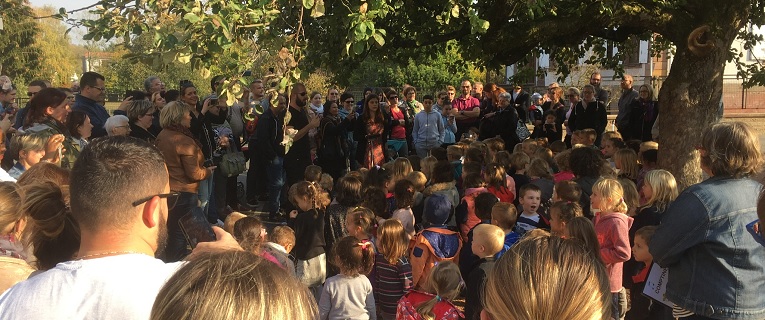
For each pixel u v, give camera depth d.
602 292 1.41
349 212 5.09
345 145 9.34
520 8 6.54
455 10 4.82
